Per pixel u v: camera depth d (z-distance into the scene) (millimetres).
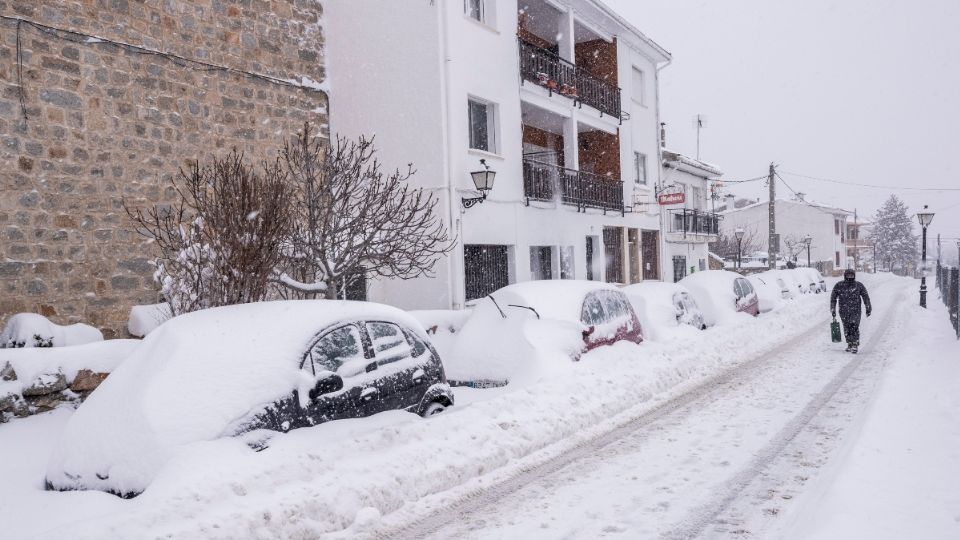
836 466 5953
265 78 13805
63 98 10492
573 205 20266
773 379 10680
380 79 15211
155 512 4602
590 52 24109
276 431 5762
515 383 8836
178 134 12094
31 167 10094
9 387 7418
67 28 10570
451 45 14977
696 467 6348
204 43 12641
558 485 6000
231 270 8117
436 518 5316
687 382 10562
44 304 10156
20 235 9945
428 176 14781
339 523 5094
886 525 4473
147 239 11438
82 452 5516
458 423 6988
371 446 6086
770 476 5984
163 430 5285
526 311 9742
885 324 18250
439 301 14617
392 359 7023
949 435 6500
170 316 9258
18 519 4926
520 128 17688
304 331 6379
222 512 4742
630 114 24828
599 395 8789
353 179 10102
